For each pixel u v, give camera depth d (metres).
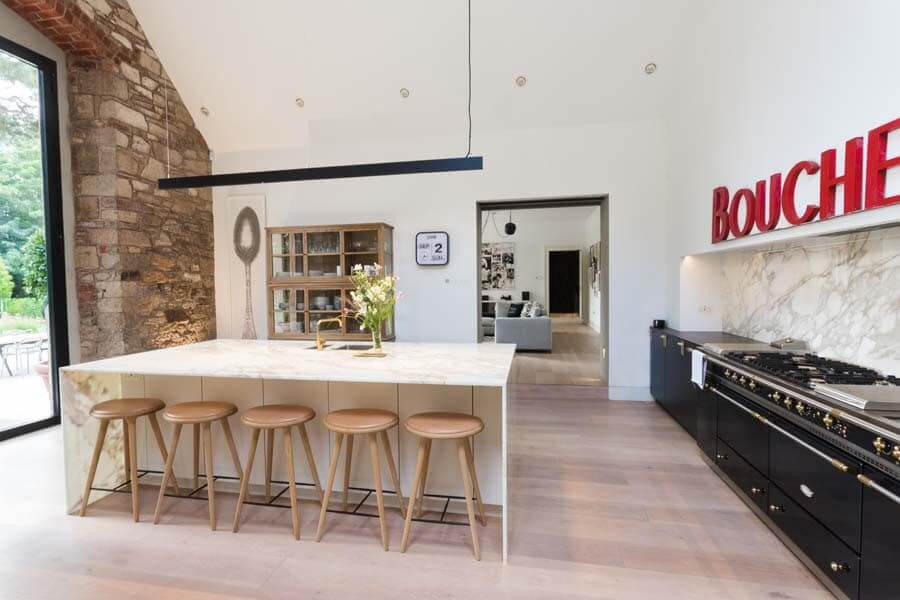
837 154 2.00
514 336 7.97
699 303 4.21
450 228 5.08
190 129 5.21
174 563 2.07
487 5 3.84
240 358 2.73
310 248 5.16
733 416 2.67
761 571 1.98
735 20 3.04
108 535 2.31
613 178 4.74
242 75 4.74
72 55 4.14
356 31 4.19
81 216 4.25
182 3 4.20
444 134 5.03
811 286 2.78
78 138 4.22
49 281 4.09
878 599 1.50
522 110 4.71
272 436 2.66
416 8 3.93
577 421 4.16
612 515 2.47
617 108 4.59
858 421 1.55
